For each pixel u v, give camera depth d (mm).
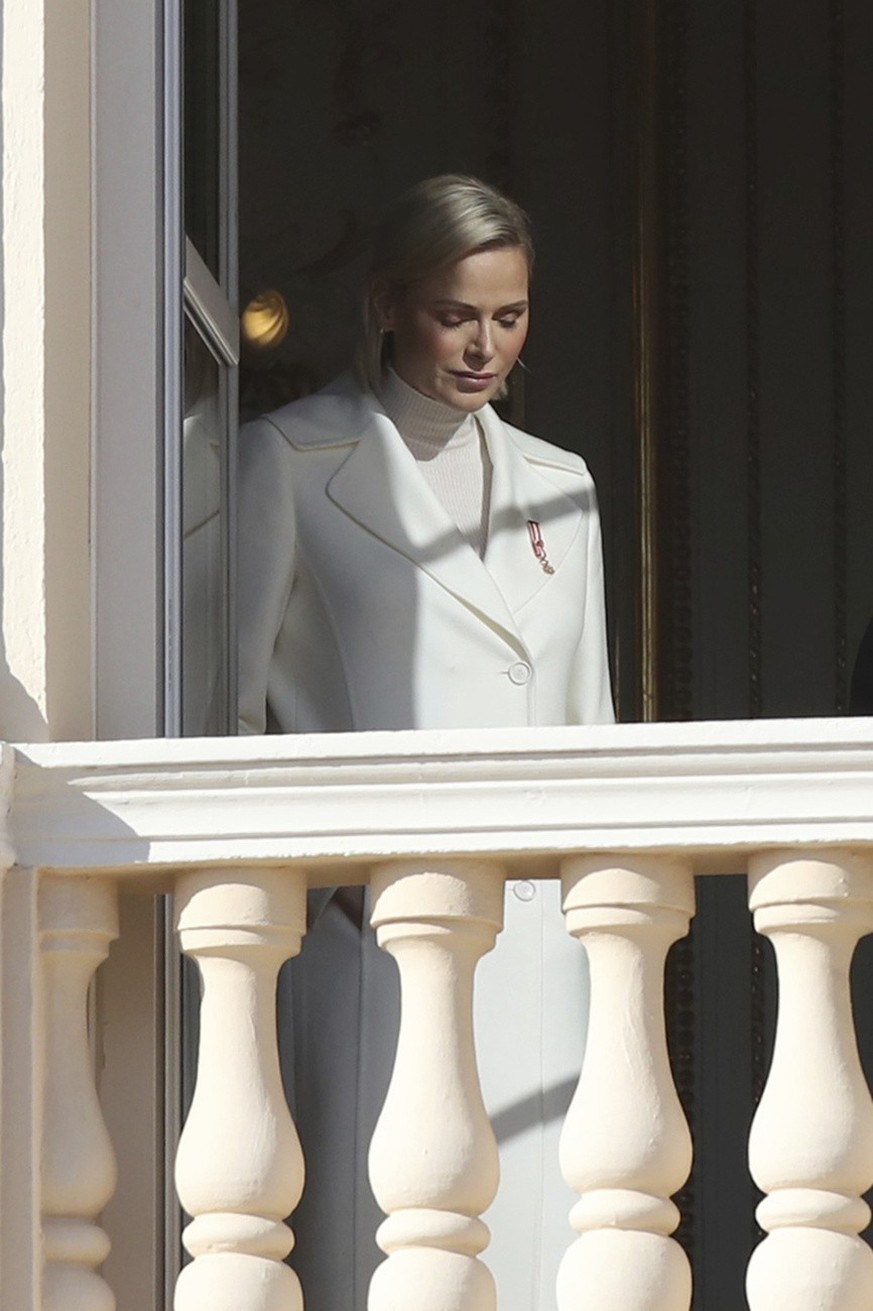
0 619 8336
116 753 8023
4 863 7887
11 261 8477
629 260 20719
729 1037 20062
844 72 21281
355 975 10312
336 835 7953
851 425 20938
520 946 10359
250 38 20156
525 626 11023
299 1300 7930
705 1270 19688
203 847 7984
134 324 8875
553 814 7875
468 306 10891
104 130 8945
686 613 20594
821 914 7766
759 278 20984
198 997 9594
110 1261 8461
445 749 7934
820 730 7789
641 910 7891
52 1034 8102
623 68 20828
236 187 11039
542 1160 10102
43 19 8555
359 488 10867
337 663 10727
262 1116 7961
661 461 20656
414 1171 7809
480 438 11438
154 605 8734
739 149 21062
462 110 20484
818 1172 7609
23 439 8406
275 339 19594
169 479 8805
